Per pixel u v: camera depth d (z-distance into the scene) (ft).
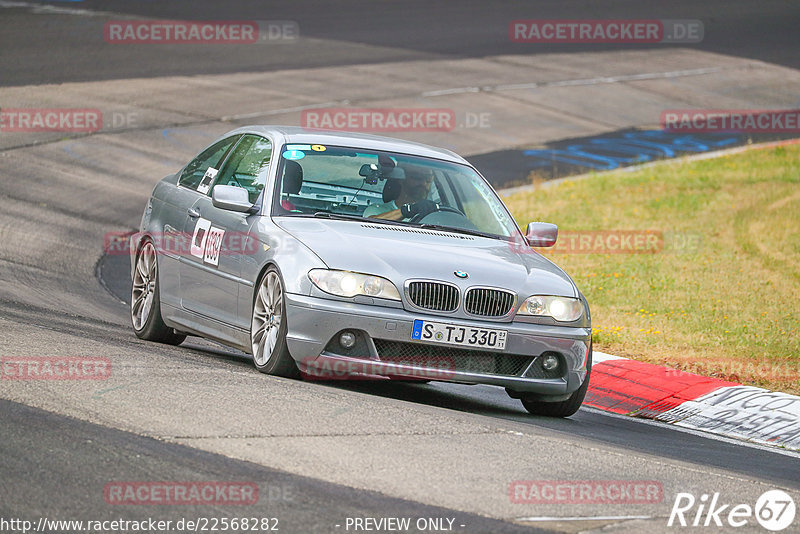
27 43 326.03
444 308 83.51
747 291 160.45
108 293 140.46
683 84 379.76
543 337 85.71
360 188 94.68
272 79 323.37
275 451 61.26
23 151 223.92
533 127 309.22
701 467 73.51
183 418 66.23
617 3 502.38
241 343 90.58
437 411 77.66
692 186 248.52
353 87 325.01
